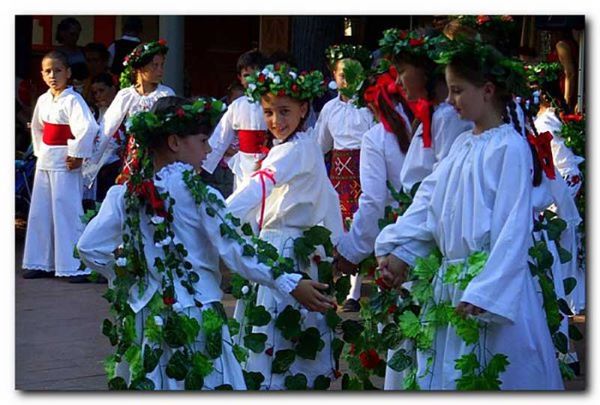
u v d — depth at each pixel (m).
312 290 4.34
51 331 6.88
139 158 4.23
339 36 10.07
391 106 5.01
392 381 4.73
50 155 8.69
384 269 4.39
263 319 4.93
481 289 3.96
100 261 4.33
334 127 7.53
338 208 5.29
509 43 4.89
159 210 4.15
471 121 4.35
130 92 8.27
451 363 4.20
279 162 4.96
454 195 4.17
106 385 5.64
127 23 11.23
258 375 4.91
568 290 4.90
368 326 4.82
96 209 4.76
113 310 4.43
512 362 4.10
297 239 5.05
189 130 4.25
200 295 4.21
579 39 9.00
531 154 4.19
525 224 4.01
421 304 4.41
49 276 8.85
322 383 5.10
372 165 5.03
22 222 11.10
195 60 14.08
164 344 4.17
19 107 11.57
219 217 4.20
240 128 7.17
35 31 13.20
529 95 4.26
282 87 4.95
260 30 12.76
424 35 4.75
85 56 11.10
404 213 4.48
